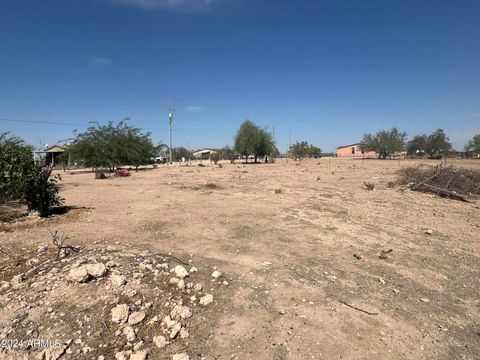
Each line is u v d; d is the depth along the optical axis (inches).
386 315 168.7
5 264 205.9
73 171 1477.6
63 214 354.6
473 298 192.2
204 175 986.1
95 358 131.0
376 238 296.8
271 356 135.0
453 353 142.6
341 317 164.1
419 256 254.2
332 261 235.0
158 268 197.9
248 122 2237.9
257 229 308.2
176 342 141.8
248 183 725.9
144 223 318.3
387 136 2706.7
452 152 2866.6
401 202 489.7
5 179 320.8
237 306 169.2
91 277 177.2
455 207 458.3
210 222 328.8
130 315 152.8
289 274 208.7
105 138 1309.1
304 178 858.1
